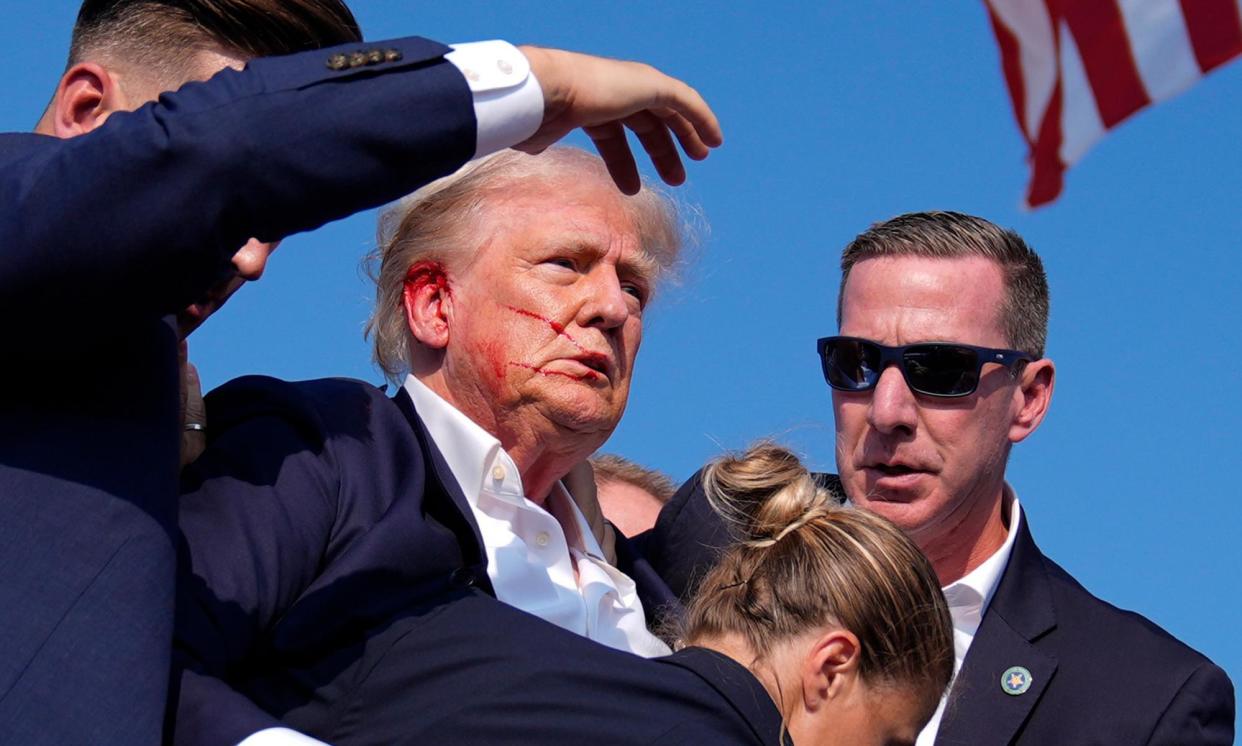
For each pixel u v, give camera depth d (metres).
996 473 6.07
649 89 3.65
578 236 4.89
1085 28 3.87
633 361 5.02
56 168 3.11
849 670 4.14
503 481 4.75
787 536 4.36
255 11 3.96
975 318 6.10
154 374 3.36
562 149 5.07
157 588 3.17
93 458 3.21
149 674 3.09
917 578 4.27
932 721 5.49
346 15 4.11
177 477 3.34
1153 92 3.85
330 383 4.54
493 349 4.84
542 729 3.71
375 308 5.21
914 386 6.04
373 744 3.78
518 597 4.63
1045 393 6.31
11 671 3.01
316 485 4.09
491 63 3.38
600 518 5.29
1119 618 5.68
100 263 3.06
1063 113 3.87
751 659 4.17
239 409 4.34
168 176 3.07
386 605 3.98
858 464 6.12
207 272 3.17
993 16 3.91
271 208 3.15
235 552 3.83
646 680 3.80
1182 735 5.32
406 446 4.38
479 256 4.90
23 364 3.24
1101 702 5.40
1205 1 3.84
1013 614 5.65
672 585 5.45
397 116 3.23
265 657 3.89
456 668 3.83
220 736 3.35
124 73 3.95
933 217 6.36
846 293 6.34
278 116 3.15
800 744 4.11
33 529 3.12
